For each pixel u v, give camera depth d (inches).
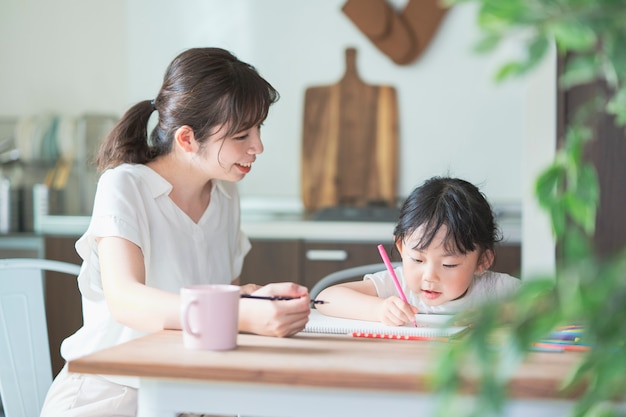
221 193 73.7
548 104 111.7
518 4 20.9
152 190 66.1
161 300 53.8
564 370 40.5
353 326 57.3
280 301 51.9
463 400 35.8
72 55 165.6
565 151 26.1
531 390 38.0
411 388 39.2
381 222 130.4
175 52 157.3
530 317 22.0
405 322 59.0
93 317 65.2
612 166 108.0
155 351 45.7
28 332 74.2
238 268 76.9
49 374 74.7
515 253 126.6
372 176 151.6
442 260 66.6
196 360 43.1
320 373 40.1
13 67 167.3
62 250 138.7
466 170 149.6
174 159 67.2
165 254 66.4
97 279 64.7
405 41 148.7
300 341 50.0
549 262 112.8
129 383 62.1
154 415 43.3
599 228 108.7
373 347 47.8
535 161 112.9
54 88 166.4
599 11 20.3
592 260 21.7
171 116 65.0
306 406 41.4
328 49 152.8
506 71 21.6
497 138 148.4
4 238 140.3
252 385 42.0
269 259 132.5
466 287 68.5
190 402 42.9
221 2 155.7
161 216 66.5
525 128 112.9
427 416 39.7
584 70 22.1
